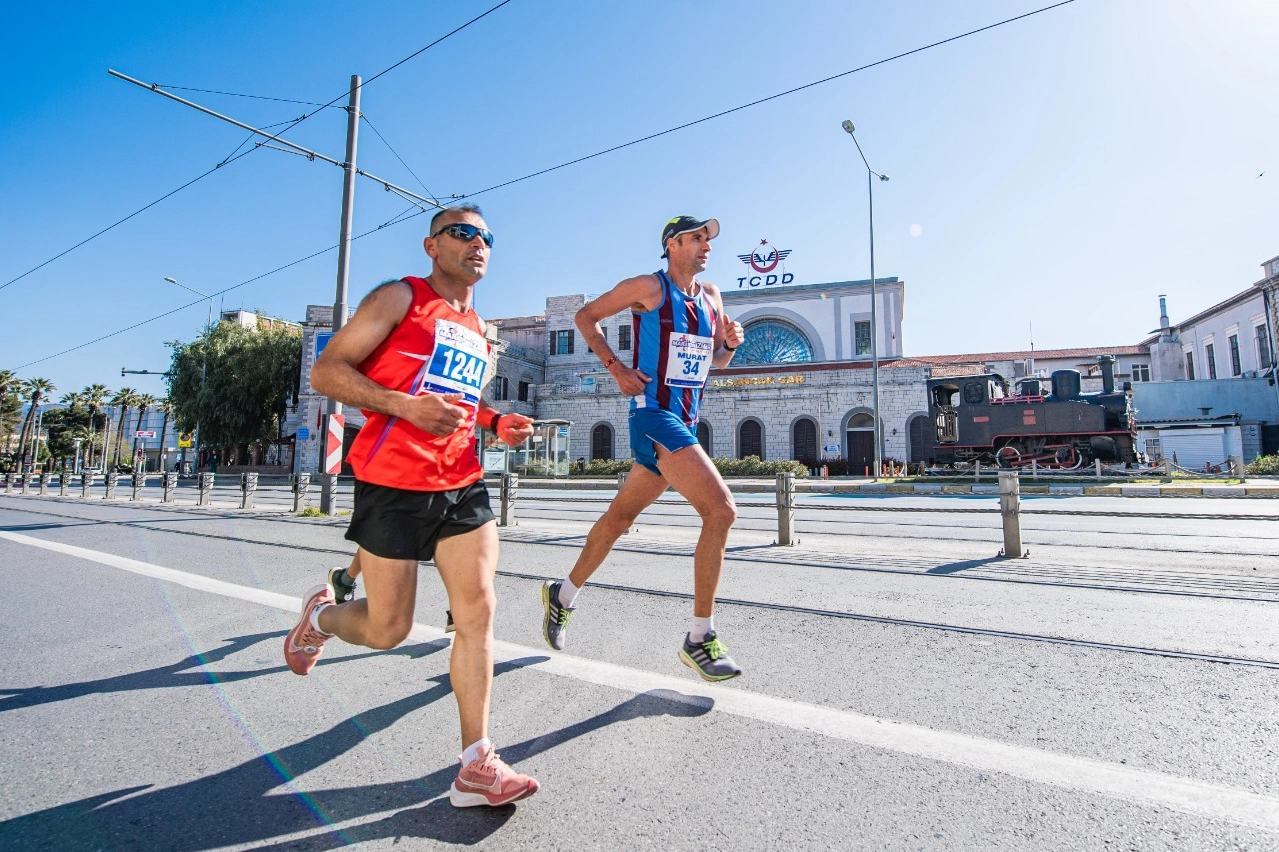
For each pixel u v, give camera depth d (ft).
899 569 18.56
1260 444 113.39
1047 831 5.82
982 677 9.78
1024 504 45.60
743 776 6.92
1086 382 126.62
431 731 8.29
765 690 9.36
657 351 9.47
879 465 81.10
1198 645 11.09
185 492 75.10
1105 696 8.98
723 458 109.70
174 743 8.02
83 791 6.88
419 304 7.20
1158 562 19.27
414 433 6.88
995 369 103.45
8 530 32.91
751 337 140.97
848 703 8.86
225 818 6.31
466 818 6.25
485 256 7.77
